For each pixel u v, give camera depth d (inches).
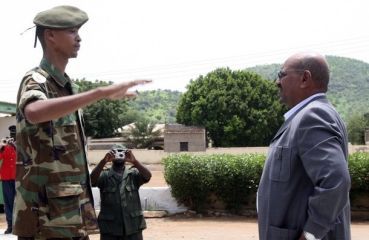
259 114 2060.8
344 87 7534.5
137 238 233.9
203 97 2150.6
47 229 105.3
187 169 479.2
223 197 480.7
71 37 111.4
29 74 108.0
